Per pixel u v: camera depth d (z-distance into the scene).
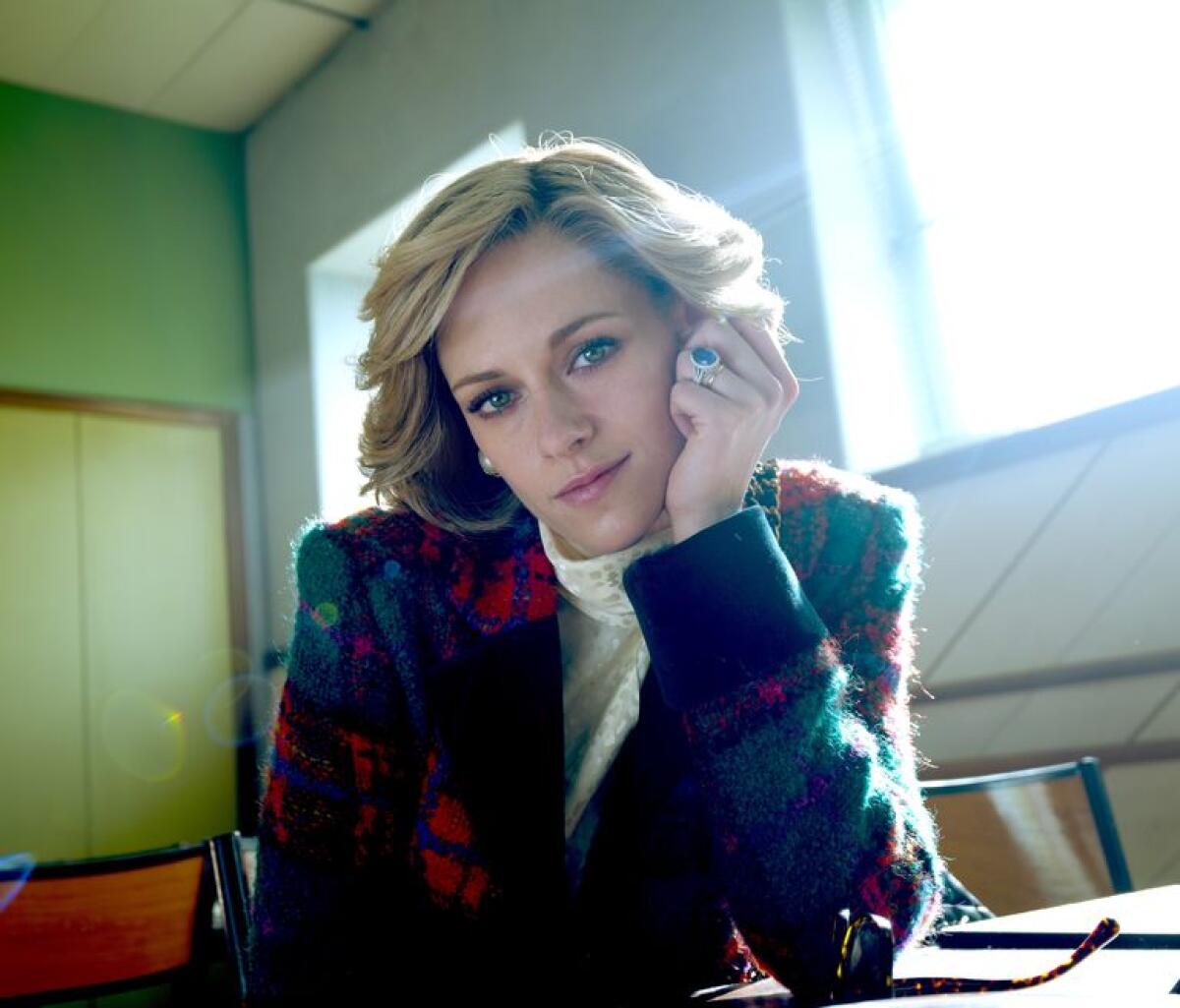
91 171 4.42
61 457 4.13
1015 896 1.27
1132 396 2.30
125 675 4.11
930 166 2.72
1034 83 2.51
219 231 4.71
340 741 1.00
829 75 2.85
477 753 0.96
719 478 0.88
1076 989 0.57
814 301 2.71
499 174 0.85
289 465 4.40
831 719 0.81
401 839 1.01
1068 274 2.43
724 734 0.80
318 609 1.02
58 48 4.13
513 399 0.87
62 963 1.03
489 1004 0.92
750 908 0.78
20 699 3.90
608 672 1.02
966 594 2.38
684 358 0.89
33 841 3.83
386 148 4.08
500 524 1.01
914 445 2.71
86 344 4.27
